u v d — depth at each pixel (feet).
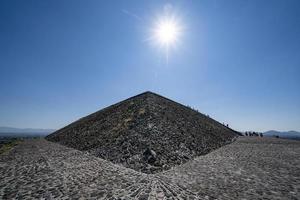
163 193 38.01
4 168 66.64
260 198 35.76
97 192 39.37
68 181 47.78
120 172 55.67
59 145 157.07
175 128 122.11
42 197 37.76
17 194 39.88
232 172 55.83
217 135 173.68
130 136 98.53
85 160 76.89
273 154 94.58
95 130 153.58
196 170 58.59
